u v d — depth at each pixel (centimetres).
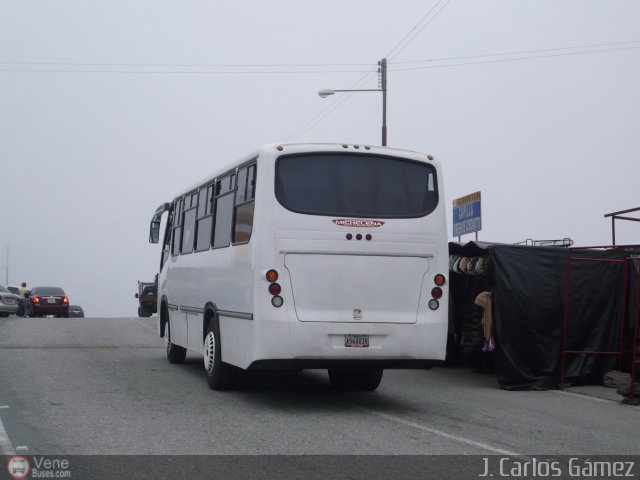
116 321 2694
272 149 923
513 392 1184
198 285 1209
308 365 909
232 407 948
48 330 2158
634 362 1079
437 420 895
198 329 1202
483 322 1306
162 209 1542
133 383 1143
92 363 1393
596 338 1259
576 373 1238
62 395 1009
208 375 1105
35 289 3625
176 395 1037
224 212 1080
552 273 1250
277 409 943
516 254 1244
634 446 775
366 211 939
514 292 1228
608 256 1284
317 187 928
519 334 1224
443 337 951
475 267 1343
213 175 1162
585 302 1257
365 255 927
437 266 956
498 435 809
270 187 912
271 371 1380
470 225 1928
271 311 891
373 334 918
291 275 902
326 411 937
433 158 985
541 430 850
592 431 854
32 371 1249
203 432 788
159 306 1566
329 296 909
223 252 1061
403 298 938
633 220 1403
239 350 963
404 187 963
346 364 918
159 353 1619
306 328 895
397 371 1449
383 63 2642
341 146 949
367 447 729
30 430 782
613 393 1167
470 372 1436
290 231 907
